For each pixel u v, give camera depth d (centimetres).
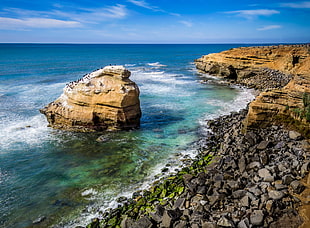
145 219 987
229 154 1554
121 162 1589
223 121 2333
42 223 1058
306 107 1596
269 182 1102
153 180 1371
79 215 1101
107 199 1210
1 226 1041
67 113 2020
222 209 1008
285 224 848
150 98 3328
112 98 1961
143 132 2086
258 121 1788
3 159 1606
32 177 1413
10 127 2131
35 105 2828
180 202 1092
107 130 2062
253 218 877
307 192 995
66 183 1357
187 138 1972
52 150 1741
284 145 1469
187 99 3297
